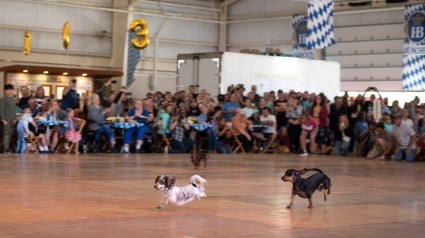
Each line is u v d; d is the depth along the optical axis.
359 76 35.84
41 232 6.76
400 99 34.34
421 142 21.98
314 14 24.67
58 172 13.37
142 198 9.68
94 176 12.76
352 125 24.58
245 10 40.25
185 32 39.72
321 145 24.48
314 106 24.55
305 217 8.41
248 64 27.92
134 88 37.94
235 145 24.05
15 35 33.88
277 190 11.30
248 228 7.41
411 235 7.36
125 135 21.45
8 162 15.63
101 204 8.95
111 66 36.53
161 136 22.28
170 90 39.19
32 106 20.84
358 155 24.09
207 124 22.83
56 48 35.00
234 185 12.01
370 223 8.12
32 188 10.49
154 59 38.41
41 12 34.44
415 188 12.64
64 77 31.61
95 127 20.97
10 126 19.77
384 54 34.94
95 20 36.03
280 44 39.03
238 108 24.19
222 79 27.23
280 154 23.75
